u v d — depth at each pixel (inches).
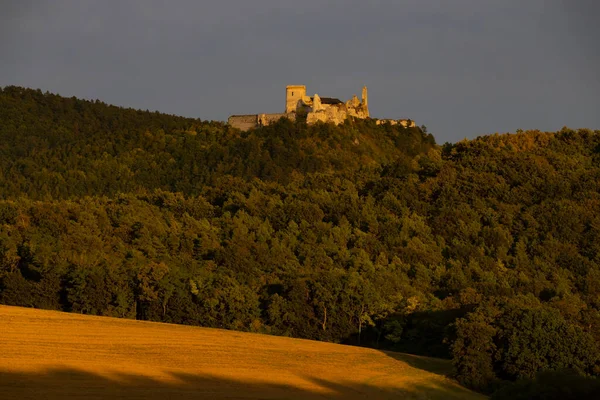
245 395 4522.6
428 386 5182.1
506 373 5447.8
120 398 4239.7
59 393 4222.4
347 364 5521.7
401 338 6688.0
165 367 4970.5
